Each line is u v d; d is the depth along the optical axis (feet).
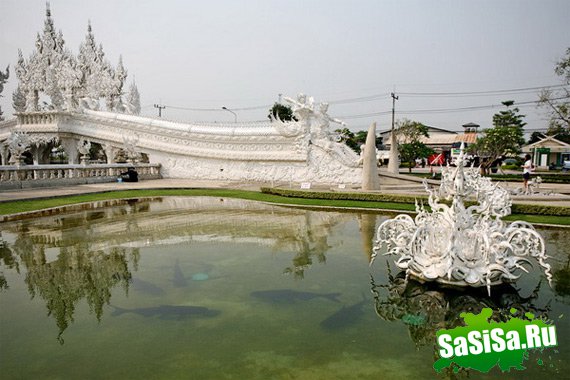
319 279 23.86
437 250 22.74
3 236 35.65
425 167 184.44
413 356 14.75
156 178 103.60
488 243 21.33
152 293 21.27
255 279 23.81
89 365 13.97
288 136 93.04
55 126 105.40
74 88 110.22
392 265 26.99
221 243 33.71
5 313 18.58
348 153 90.33
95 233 37.22
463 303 20.13
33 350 15.07
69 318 18.03
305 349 15.17
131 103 138.72
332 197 61.72
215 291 21.63
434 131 257.34
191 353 14.80
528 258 28.78
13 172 69.21
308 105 91.30
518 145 151.43
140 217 46.37
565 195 63.05
